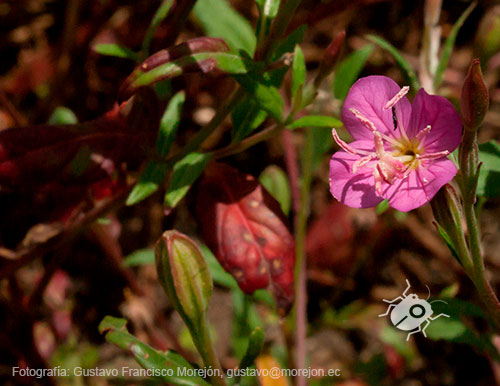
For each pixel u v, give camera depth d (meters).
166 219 0.20
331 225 0.27
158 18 0.20
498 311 0.18
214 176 0.20
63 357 0.26
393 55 0.20
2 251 0.21
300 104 0.19
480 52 0.19
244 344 0.24
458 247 0.18
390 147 0.18
